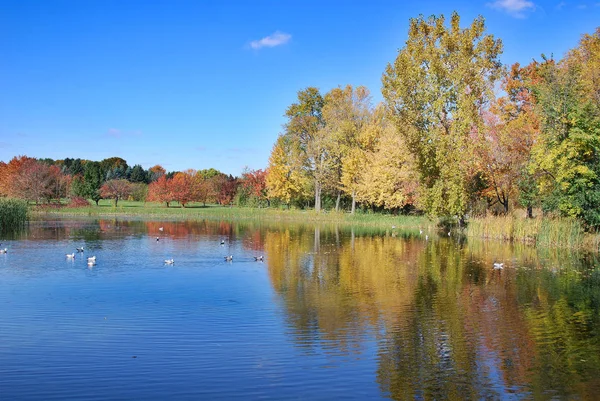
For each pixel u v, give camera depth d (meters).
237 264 26.67
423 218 56.19
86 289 19.72
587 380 10.82
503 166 43.12
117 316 15.63
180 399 9.63
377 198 61.53
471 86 41.47
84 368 11.19
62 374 10.82
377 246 35.81
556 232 34.41
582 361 11.95
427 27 41.59
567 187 32.88
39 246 33.75
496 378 10.88
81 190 92.62
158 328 14.32
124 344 12.87
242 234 45.22
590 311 16.70
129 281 21.48
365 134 65.31
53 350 12.38
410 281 21.98
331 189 77.12
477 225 42.69
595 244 32.69
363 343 13.16
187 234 44.56
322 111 74.50
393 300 18.23
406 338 13.60
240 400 9.61
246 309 16.67
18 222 49.09
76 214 72.44
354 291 19.77
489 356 12.24
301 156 74.19
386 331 14.26
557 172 33.56
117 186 98.25
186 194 90.88
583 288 20.44
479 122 41.25
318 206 74.50
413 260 28.53
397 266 26.28
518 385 10.51
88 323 14.82
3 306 16.83
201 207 93.06
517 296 18.98
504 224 40.53
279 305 17.30
